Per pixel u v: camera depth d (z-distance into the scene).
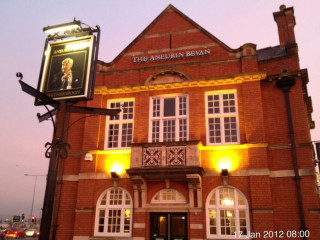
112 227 12.52
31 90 8.04
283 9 14.48
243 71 13.20
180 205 12.02
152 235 12.09
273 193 11.58
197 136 12.70
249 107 12.59
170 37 14.95
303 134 11.96
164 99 13.81
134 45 15.28
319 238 10.63
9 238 34.66
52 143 7.96
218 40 14.22
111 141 13.84
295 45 13.36
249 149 12.03
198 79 13.38
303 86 13.39
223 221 11.61
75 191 13.38
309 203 11.06
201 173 11.80
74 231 12.52
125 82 14.57
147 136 13.20
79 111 8.81
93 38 9.04
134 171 11.84
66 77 8.83
